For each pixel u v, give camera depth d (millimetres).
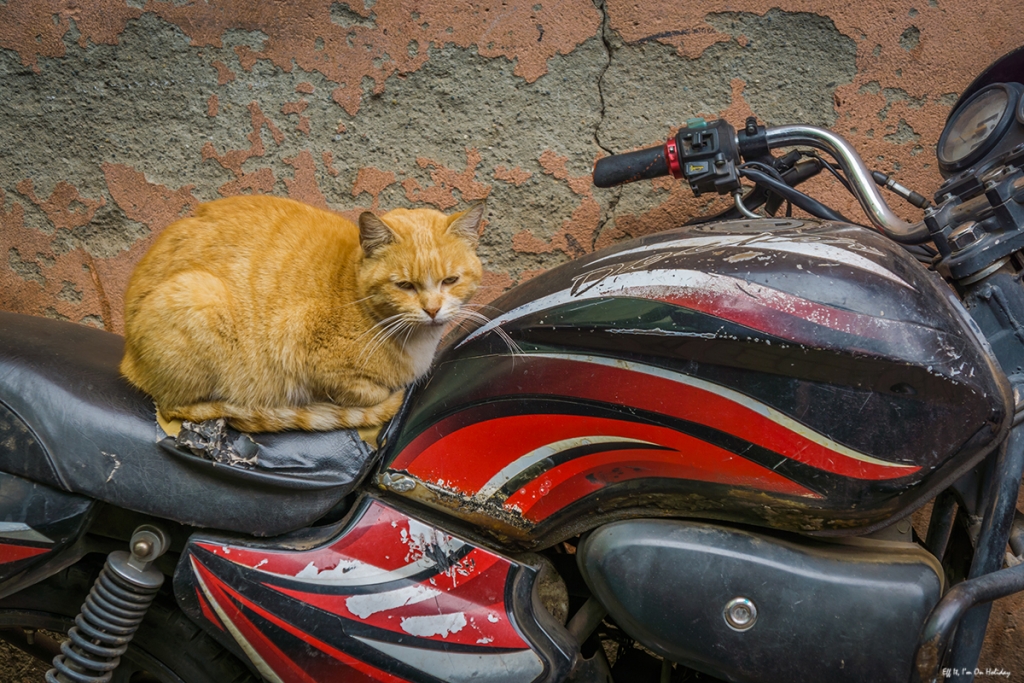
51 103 1848
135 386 1186
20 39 1812
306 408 1166
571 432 1045
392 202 1850
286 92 1808
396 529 1115
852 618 978
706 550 1016
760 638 1005
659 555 1028
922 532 1678
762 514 1013
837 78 1696
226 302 1160
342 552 1104
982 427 904
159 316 1132
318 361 1203
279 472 1106
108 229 1910
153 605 1213
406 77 1780
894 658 975
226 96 1817
